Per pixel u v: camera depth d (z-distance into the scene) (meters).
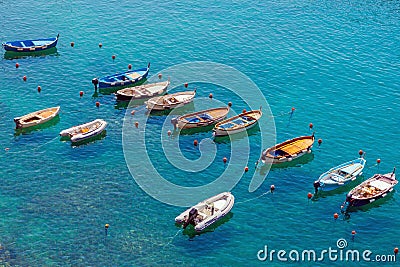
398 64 115.69
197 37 122.50
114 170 85.62
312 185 84.38
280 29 126.81
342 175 84.50
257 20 130.12
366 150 91.94
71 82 106.44
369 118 99.62
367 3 140.12
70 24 125.62
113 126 95.50
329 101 103.81
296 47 120.31
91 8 132.88
